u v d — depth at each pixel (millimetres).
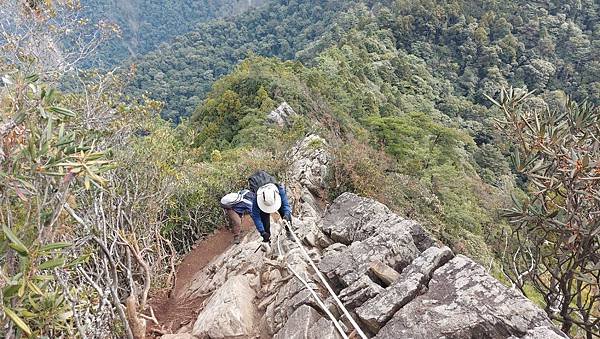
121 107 5586
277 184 5914
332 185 10094
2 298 2189
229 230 9375
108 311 4336
